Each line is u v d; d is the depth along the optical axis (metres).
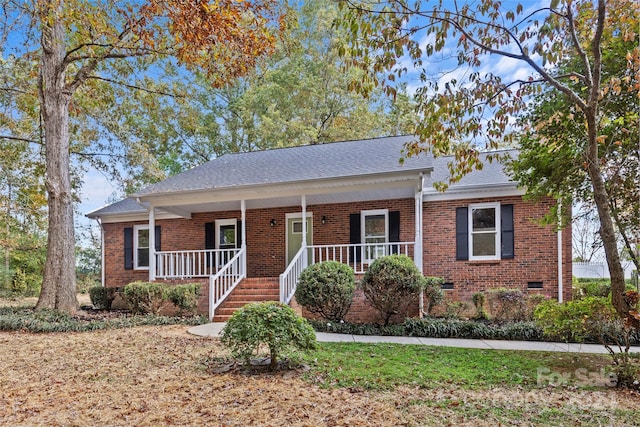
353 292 10.26
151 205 13.45
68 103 12.83
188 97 15.39
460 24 6.21
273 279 12.76
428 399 4.85
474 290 12.27
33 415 4.52
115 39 11.33
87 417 4.43
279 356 6.36
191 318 11.35
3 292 19.61
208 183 13.60
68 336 9.34
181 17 7.74
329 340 8.62
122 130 15.13
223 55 10.14
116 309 14.84
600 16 5.44
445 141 6.99
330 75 24.83
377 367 6.25
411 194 12.57
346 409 4.52
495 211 12.32
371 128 24.31
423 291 10.67
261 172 13.83
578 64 7.41
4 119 14.44
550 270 11.66
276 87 24.33
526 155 8.38
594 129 5.62
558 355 7.16
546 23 5.91
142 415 4.45
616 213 7.45
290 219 14.58
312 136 23.53
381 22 6.18
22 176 17.16
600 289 12.57
